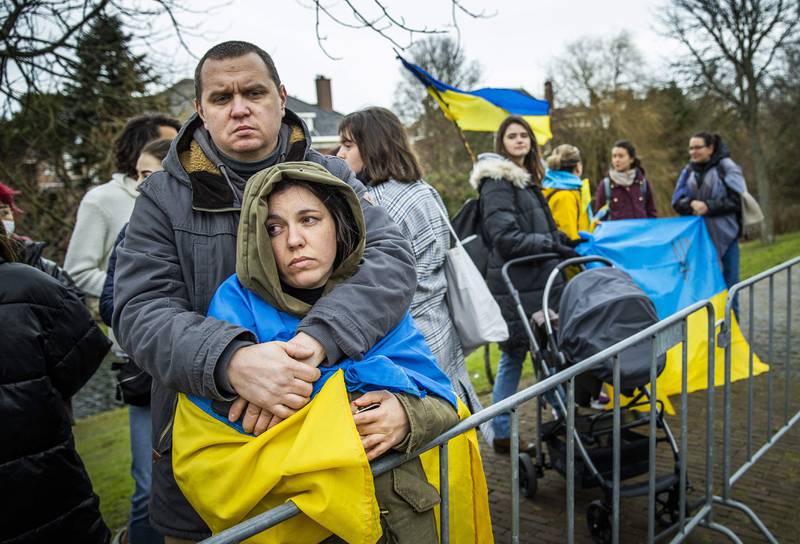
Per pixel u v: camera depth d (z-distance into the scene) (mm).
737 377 3891
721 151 5652
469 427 1605
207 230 1599
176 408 1492
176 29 5289
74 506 1870
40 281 1856
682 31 20266
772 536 2783
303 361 1344
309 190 1441
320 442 1257
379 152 2471
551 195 5020
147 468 2770
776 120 22391
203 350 1332
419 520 1466
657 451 3775
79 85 6734
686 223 4500
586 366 2076
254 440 1302
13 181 7488
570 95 25469
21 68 5449
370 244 1676
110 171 8078
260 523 1219
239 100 1585
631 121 23766
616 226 4508
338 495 1254
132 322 1467
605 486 2832
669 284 4324
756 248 18469
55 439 1818
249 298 1451
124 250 1574
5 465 1704
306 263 1420
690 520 2713
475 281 2523
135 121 3174
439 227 2484
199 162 1637
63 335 1883
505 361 3822
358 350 1398
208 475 1348
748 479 3396
